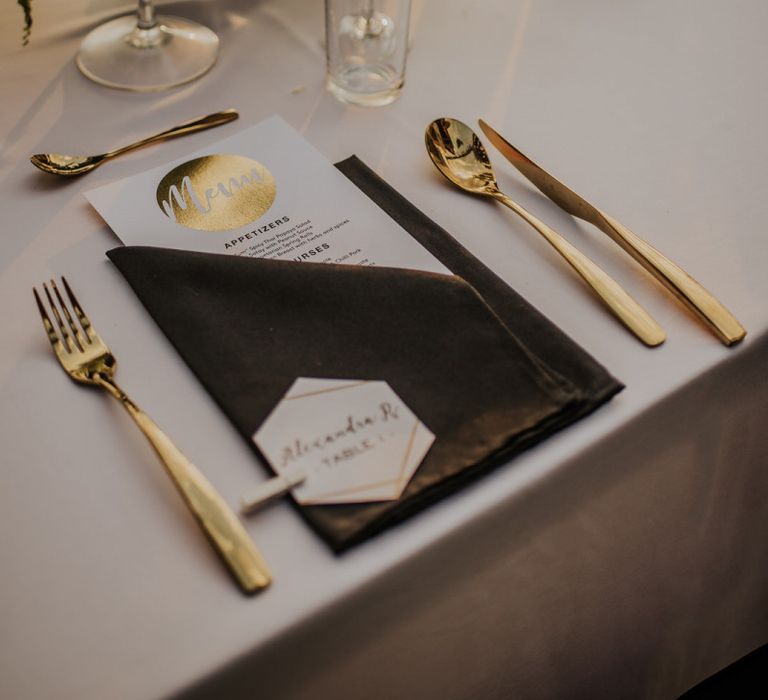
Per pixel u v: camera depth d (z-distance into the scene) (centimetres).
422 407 48
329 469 45
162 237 60
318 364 50
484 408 48
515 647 54
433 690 51
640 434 51
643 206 64
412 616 47
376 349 50
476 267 57
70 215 63
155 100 73
